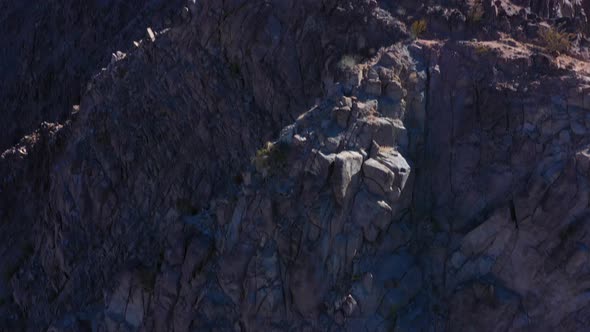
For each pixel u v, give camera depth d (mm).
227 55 24547
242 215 20172
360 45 22031
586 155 18141
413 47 21047
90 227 25453
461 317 18578
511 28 21375
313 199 19047
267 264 19391
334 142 19234
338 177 18703
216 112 24250
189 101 25000
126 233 24391
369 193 18953
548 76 19594
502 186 19094
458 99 20141
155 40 26906
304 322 18969
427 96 20359
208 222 21938
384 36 21750
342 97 19891
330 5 22922
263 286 19359
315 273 18797
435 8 22031
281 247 19234
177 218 23344
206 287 20547
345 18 22547
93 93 28484
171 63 25953
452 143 19906
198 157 24047
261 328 19266
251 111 23609
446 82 20359
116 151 25812
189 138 24484
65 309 24859
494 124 19641
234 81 24234
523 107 19391
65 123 31531
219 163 23609
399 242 19297
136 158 25266
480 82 20047
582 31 22109
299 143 19688
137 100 26359
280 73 23203
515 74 19938
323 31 22797
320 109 20188
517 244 18438
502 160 19281
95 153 26312
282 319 19188
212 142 23969
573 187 18078
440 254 19281
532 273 18188
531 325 18000
